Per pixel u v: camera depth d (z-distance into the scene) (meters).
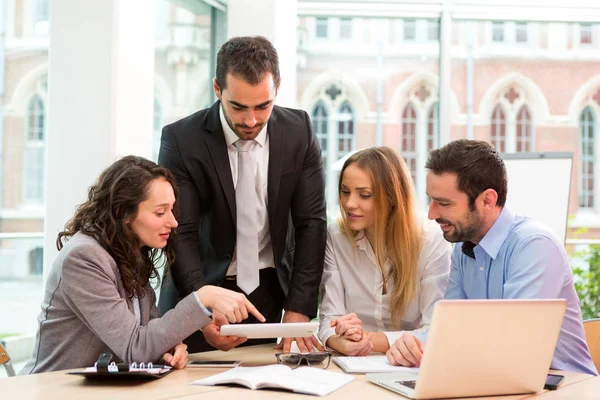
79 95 3.24
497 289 2.02
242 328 1.79
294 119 2.39
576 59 13.60
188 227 2.26
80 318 1.87
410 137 13.91
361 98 13.62
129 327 1.85
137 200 1.92
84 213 1.98
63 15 3.25
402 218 2.26
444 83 5.30
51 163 3.28
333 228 2.43
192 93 4.65
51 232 3.29
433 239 2.32
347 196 2.29
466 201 1.94
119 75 3.21
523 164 4.09
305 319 2.30
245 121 2.09
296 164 2.35
